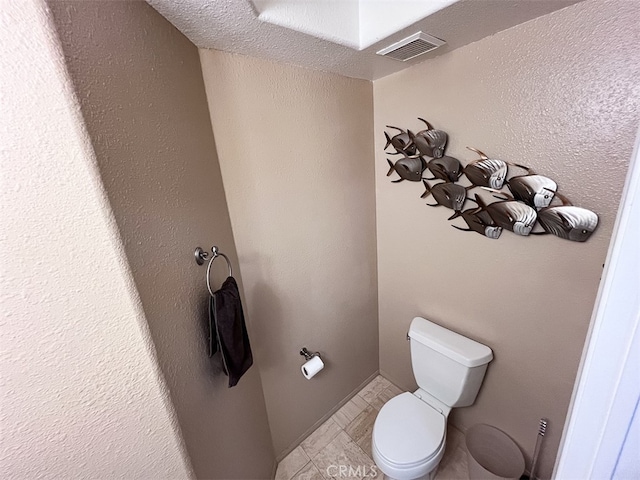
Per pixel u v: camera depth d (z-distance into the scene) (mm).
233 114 1035
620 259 353
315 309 1504
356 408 1805
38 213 459
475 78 1080
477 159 1145
